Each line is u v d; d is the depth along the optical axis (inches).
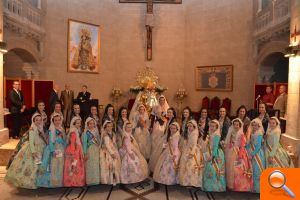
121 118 206.4
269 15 339.9
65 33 412.2
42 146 182.2
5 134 258.5
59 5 403.9
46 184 176.9
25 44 345.4
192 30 470.0
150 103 387.2
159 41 486.9
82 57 434.9
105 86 471.2
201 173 182.9
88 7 439.5
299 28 234.8
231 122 194.7
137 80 472.7
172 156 189.3
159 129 219.8
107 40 469.4
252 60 387.9
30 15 352.8
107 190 188.1
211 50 444.1
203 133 189.8
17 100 282.8
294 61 241.4
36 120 183.3
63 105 338.6
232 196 181.6
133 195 180.2
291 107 245.3
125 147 193.2
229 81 418.9
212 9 441.1
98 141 191.3
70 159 180.9
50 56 397.1
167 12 483.5
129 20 484.1
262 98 330.3
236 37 409.1
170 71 487.2
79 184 179.6
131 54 486.3
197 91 466.3
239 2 404.5
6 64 379.9
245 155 179.8
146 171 199.0
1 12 249.0
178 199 175.3
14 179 177.3
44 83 357.4
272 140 180.2
